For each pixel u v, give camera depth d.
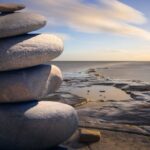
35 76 0.33
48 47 0.33
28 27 0.33
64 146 0.37
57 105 0.35
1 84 0.32
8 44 0.32
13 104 0.33
